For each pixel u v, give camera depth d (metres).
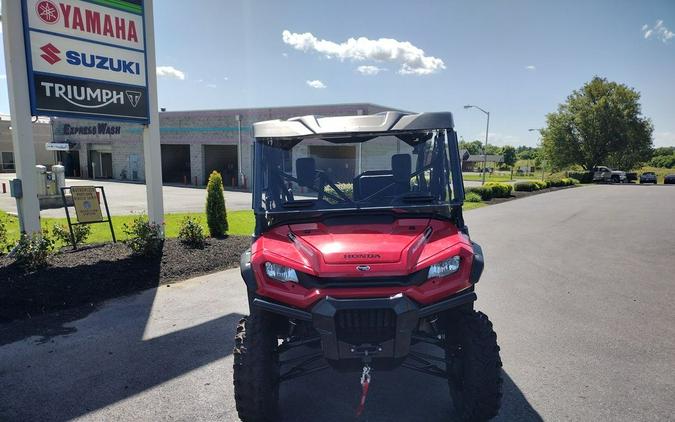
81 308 6.57
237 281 7.98
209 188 11.38
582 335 5.56
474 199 25.38
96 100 9.05
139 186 32.69
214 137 36.59
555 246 11.64
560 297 7.15
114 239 10.11
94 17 8.91
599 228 14.94
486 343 3.32
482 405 3.29
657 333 5.62
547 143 72.06
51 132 47.53
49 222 14.10
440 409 3.90
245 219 16.09
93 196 9.88
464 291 3.43
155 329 5.82
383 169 4.00
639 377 4.46
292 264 3.31
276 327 3.69
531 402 4.00
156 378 4.52
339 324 3.15
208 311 6.48
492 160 113.44
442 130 3.99
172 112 38.25
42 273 7.30
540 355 4.98
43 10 8.17
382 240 3.45
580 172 62.41
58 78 8.46
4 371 4.67
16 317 6.11
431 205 3.88
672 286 7.78
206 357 5.01
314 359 3.74
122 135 41.16
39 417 3.84
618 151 68.31
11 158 54.00
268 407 3.39
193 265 8.60
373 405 3.98
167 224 14.25
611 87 68.75
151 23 9.88
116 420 3.80
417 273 3.24
